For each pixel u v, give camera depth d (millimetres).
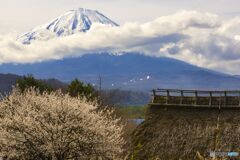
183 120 42625
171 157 39500
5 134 21578
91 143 21891
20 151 21875
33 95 23906
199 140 39656
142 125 44031
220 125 40156
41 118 21656
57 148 21469
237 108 41094
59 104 21781
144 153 40656
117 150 23094
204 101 43281
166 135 41750
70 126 21391
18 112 22828
